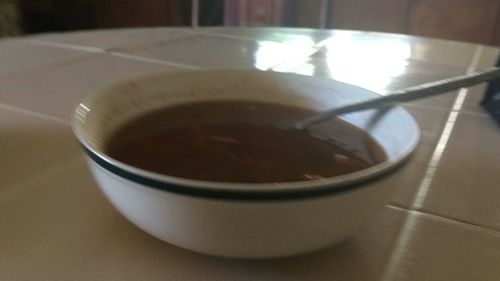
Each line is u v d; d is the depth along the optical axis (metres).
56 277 0.19
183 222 0.17
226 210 0.16
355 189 0.17
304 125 0.24
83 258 0.20
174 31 0.60
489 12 1.18
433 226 0.23
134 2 1.37
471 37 1.21
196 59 0.49
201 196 0.16
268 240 0.17
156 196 0.17
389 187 0.18
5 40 0.54
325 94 0.27
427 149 0.31
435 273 0.20
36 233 0.21
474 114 0.38
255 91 0.28
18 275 0.19
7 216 0.22
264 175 0.20
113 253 0.20
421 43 0.59
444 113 0.38
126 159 0.20
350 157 0.22
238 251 0.18
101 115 0.22
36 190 0.24
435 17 1.23
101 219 0.22
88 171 0.26
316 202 0.17
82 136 0.20
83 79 0.42
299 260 0.20
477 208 0.25
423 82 0.45
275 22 1.37
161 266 0.19
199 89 0.27
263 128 0.24
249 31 0.61
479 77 0.26
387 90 0.43
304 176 0.20
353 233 0.20
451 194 0.26
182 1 1.40
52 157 0.28
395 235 0.22
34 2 1.30
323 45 0.56
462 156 0.31
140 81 0.25
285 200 0.16
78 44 0.53
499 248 0.22
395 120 0.23
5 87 0.39
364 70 0.48
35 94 0.38
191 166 0.20
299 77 0.27
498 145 0.33
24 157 0.28
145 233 0.21
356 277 0.19
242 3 1.38
